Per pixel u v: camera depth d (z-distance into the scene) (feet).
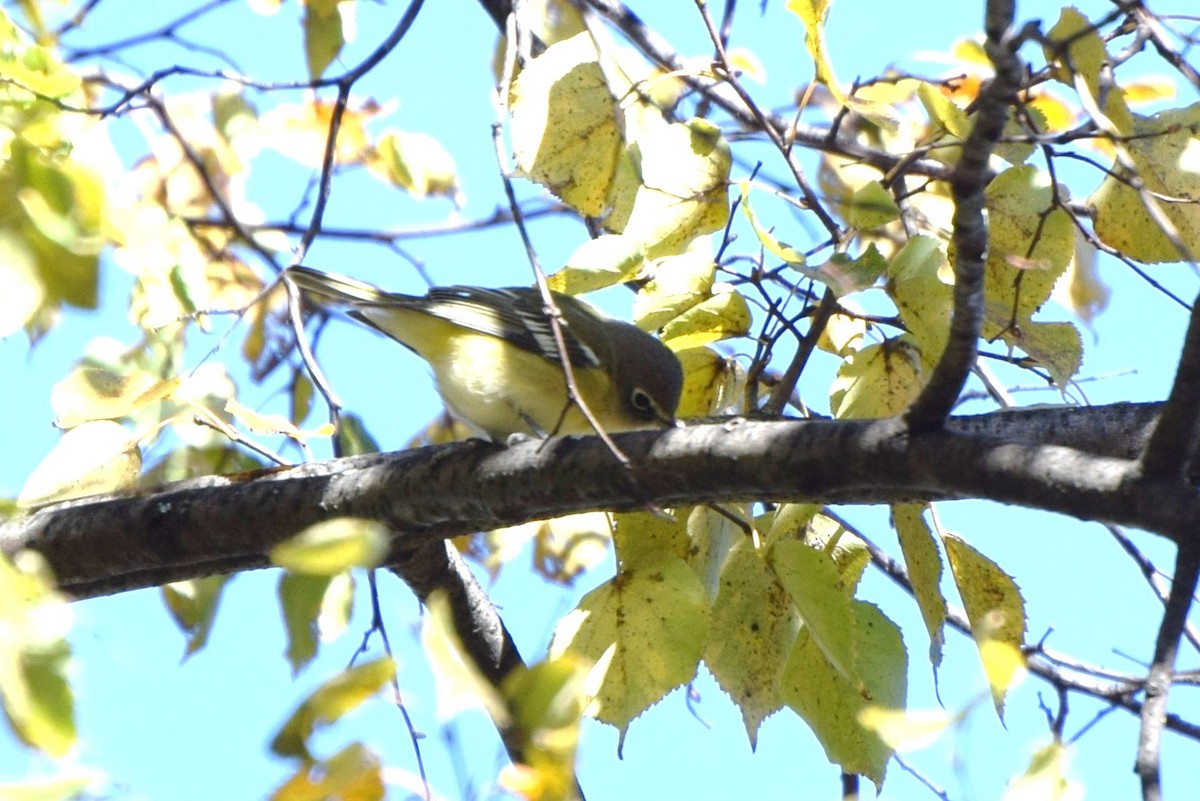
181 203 43.24
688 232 31.17
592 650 28.68
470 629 34.19
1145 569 33.91
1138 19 26.96
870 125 44.78
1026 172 30.01
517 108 30.86
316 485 29.58
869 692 28.53
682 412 33.17
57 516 30.68
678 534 30.53
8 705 15.87
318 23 39.01
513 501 27.91
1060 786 16.96
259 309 41.24
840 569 31.40
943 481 23.56
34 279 16.01
